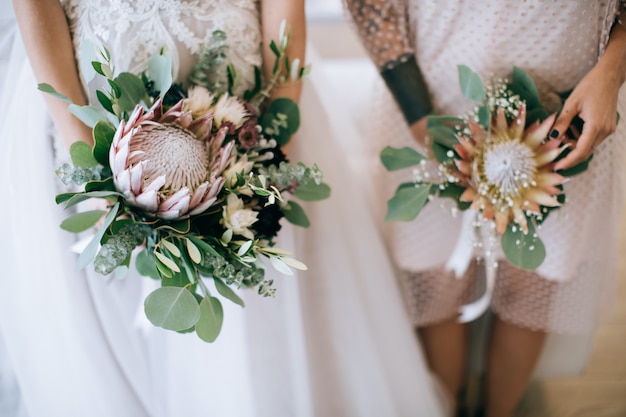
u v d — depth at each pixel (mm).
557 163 957
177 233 812
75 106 822
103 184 783
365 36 1149
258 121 1012
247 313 1102
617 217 1229
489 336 1530
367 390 1286
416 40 1148
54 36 906
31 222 1036
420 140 1221
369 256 1310
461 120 1044
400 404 1346
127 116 856
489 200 978
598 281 1307
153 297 770
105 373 1104
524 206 956
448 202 1262
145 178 771
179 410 1125
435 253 1334
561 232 1157
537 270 1245
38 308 1078
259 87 997
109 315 1126
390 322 1330
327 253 1235
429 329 1511
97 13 902
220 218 840
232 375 1104
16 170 1017
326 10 2570
